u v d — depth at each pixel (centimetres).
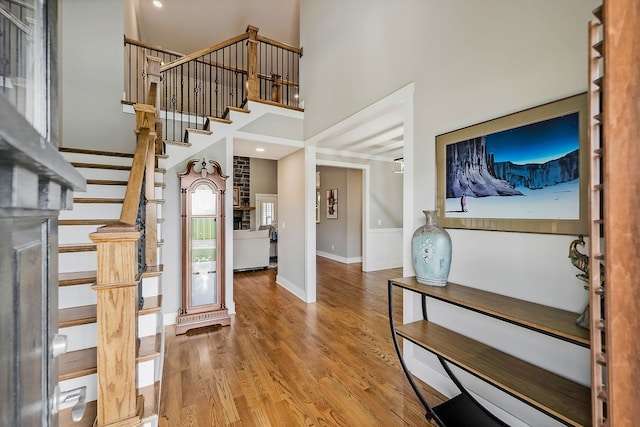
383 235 602
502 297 152
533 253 144
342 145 456
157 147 300
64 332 152
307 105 390
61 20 317
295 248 429
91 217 228
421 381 209
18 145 30
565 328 110
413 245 181
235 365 229
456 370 187
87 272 194
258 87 386
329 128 337
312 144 389
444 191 191
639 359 57
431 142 201
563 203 132
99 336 112
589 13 125
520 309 133
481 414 165
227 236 342
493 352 158
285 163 467
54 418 64
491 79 163
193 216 309
